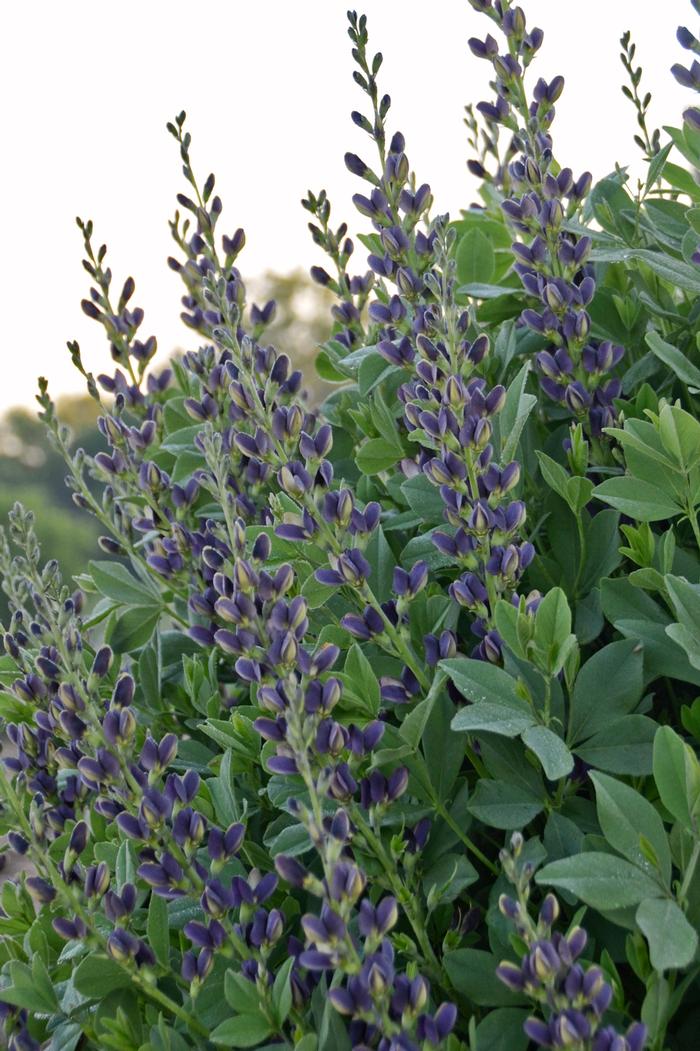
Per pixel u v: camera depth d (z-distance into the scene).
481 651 1.70
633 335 2.29
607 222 2.29
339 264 2.43
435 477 1.68
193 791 1.60
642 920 1.32
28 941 1.84
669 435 1.69
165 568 2.10
